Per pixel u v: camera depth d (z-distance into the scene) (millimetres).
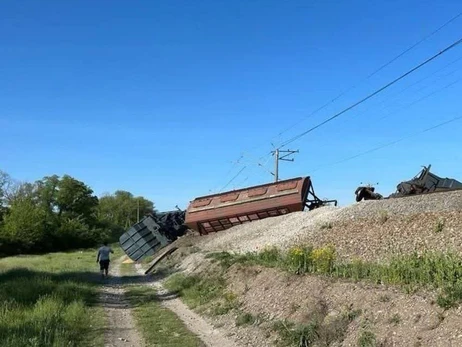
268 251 17250
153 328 12664
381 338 7918
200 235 36875
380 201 20031
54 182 106062
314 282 11469
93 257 48250
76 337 11219
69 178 106750
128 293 20078
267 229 26984
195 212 36281
